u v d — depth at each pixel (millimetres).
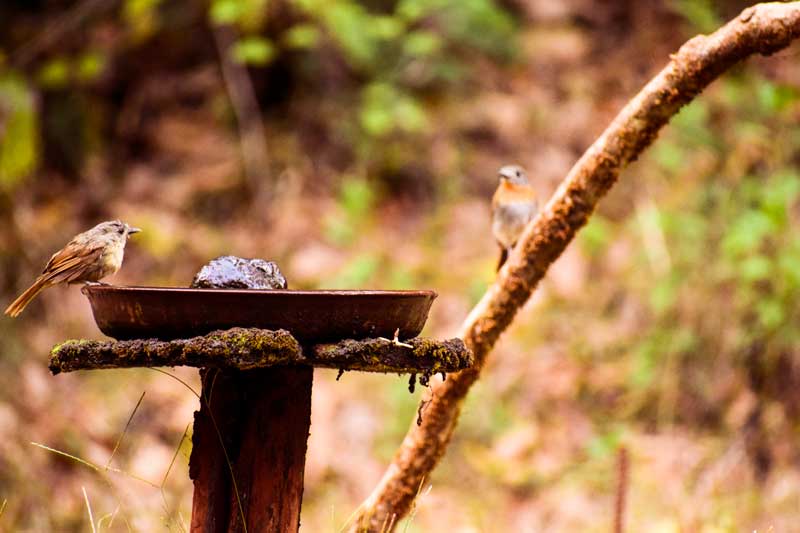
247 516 4246
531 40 15734
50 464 9922
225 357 3719
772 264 10828
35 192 13734
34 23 14906
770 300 10766
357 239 13281
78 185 13992
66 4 15109
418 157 14242
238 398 4332
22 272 12750
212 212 13867
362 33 13758
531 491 10055
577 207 5289
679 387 11047
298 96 14852
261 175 14109
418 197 14000
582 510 9547
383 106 13953
